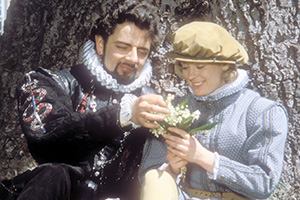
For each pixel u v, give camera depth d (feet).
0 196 9.64
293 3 12.37
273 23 12.23
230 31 12.15
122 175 10.23
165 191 8.73
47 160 9.73
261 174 8.85
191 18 12.19
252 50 12.14
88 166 9.90
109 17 9.98
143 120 9.13
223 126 9.30
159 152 9.89
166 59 12.16
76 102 10.18
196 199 9.25
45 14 12.73
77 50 12.46
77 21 12.46
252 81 12.15
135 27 9.97
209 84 9.27
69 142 9.45
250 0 12.09
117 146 10.18
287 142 12.12
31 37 12.78
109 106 9.43
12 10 13.10
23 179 9.44
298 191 11.99
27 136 9.62
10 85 12.74
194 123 9.58
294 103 12.13
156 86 12.11
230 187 8.96
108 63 10.21
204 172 9.32
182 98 10.14
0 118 12.75
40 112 9.77
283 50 12.17
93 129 9.36
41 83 10.11
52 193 9.02
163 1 12.16
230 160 8.96
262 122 9.12
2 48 13.08
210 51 9.01
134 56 10.05
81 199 9.77
